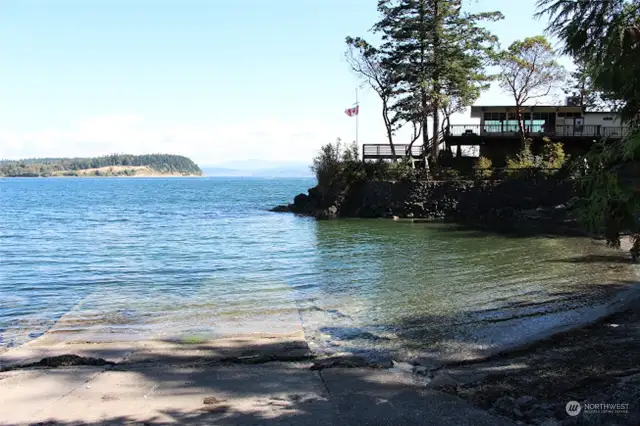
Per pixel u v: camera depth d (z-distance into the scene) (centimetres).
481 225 3158
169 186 14100
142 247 2314
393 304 1223
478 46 4050
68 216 4284
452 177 3788
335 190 3997
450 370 771
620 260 1764
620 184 602
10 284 1509
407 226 3156
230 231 2984
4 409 582
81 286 1473
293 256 1998
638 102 601
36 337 1005
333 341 950
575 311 1116
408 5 3981
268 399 614
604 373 713
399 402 599
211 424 527
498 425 521
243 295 1335
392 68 4134
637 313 1073
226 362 806
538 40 4000
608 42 590
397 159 4050
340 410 571
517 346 888
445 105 4041
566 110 4325
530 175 3556
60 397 625
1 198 7400
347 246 2277
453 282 1469
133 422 535
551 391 645
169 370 752
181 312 1168
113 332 1019
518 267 1684
